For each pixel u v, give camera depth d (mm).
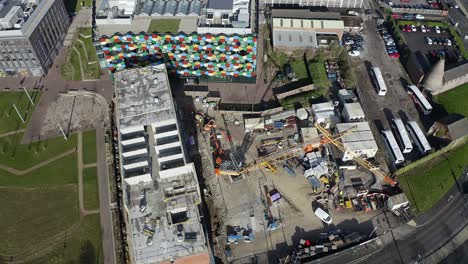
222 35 132625
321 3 177375
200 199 102188
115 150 128625
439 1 180625
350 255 104688
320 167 121500
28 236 110250
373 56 157750
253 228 110562
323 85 142750
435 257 104438
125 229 110750
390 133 127875
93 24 138875
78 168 125000
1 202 117250
